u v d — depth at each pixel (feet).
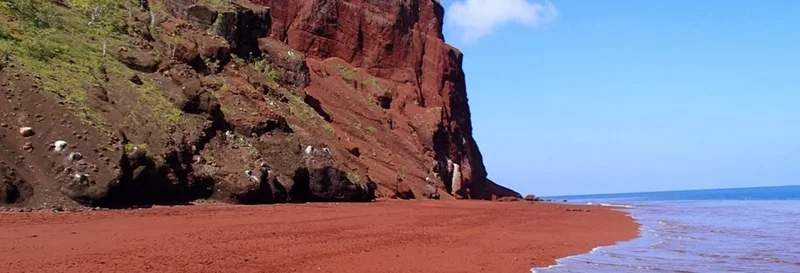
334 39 190.29
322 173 98.43
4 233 40.70
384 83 188.34
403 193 127.03
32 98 65.05
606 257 42.83
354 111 157.89
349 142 134.62
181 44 104.78
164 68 92.07
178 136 78.18
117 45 92.48
